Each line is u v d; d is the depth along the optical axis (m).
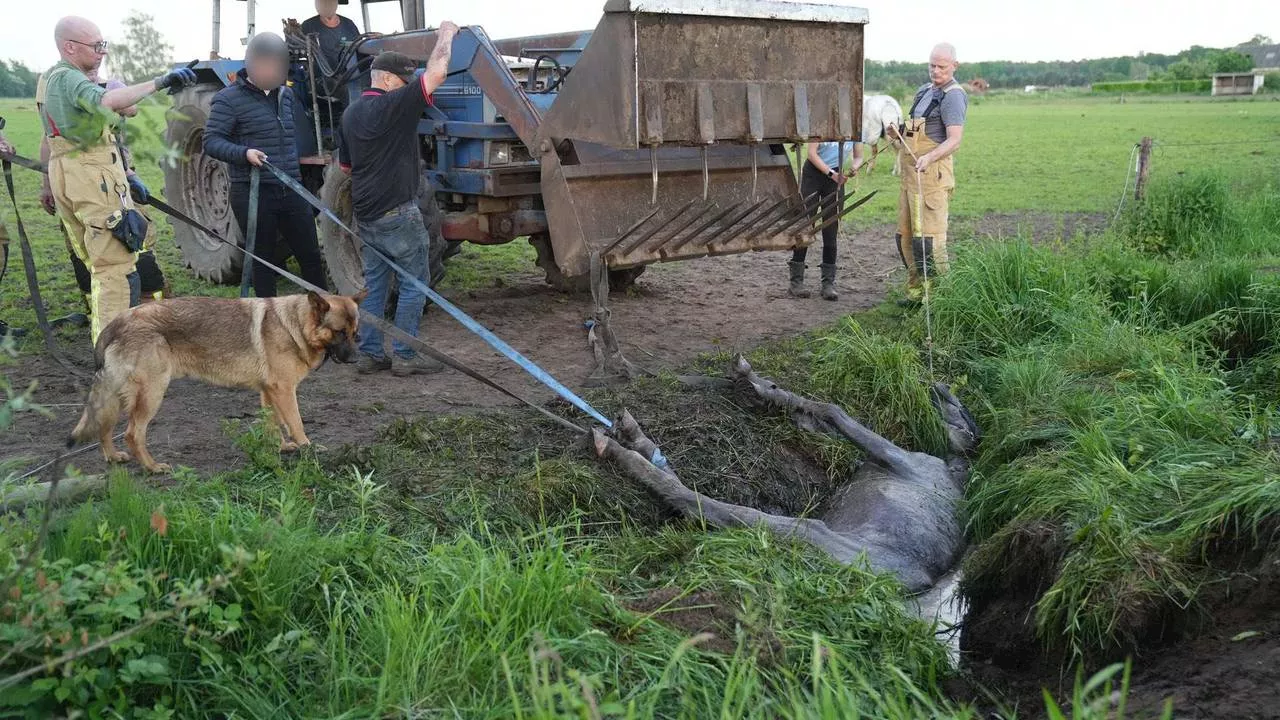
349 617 3.24
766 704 3.01
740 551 4.20
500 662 3.03
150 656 2.83
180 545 3.31
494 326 7.71
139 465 4.66
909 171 8.10
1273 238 10.20
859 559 4.25
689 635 3.45
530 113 6.63
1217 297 7.25
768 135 5.88
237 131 6.73
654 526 4.71
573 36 8.06
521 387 6.18
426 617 3.16
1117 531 3.94
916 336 7.20
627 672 3.17
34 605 2.63
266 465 4.43
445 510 4.27
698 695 3.12
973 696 3.73
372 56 8.14
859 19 6.07
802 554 4.25
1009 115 47.50
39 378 6.09
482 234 7.41
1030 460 5.06
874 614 3.88
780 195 6.93
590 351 6.99
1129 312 7.19
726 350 7.09
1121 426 5.10
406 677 2.98
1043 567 4.17
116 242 5.86
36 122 29.92
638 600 3.70
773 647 3.43
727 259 10.82
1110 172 19.48
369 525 4.04
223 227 8.72
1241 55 88.81
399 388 6.14
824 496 5.38
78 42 5.56
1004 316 7.16
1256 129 30.47
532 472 4.76
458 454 4.96
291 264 9.63
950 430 5.95
